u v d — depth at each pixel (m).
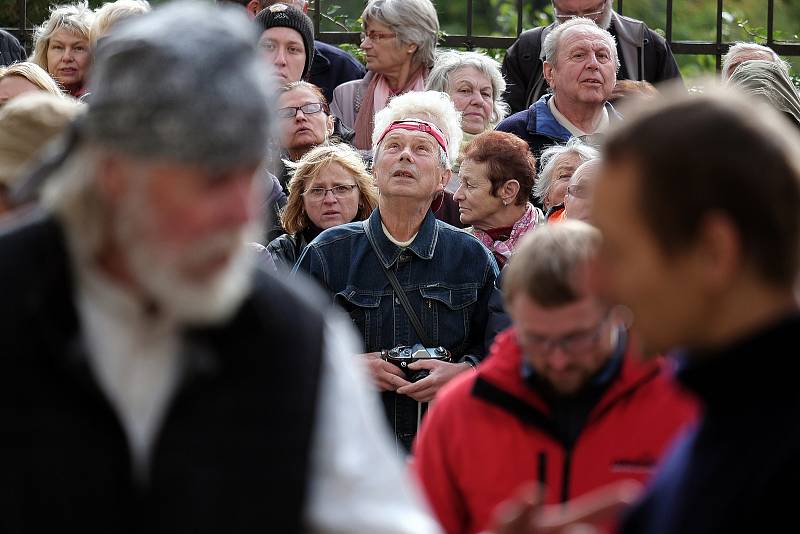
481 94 18.19
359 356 12.45
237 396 5.49
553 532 6.41
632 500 6.45
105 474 5.34
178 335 5.56
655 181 5.02
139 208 5.21
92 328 5.53
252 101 5.19
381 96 18.88
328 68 20.33
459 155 16.17
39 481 5.27
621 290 5.17
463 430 8.20
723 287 4.99
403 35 18.64
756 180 4.91
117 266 5.51
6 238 5.58
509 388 8.11
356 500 5.73
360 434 5.78
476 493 8.13
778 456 4.85
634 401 8.02
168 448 5.42
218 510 5.40
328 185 14.45
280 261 14.38
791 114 17.11
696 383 5.14
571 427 8.08
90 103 5.24
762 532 4.84
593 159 13.30
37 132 8.03
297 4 19.97
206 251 5.24
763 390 4.97
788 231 4.93
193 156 5.09
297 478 5.49
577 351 7.70
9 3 24.33
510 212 14.76
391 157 12.80
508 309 7.89
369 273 12.72
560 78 17.39
